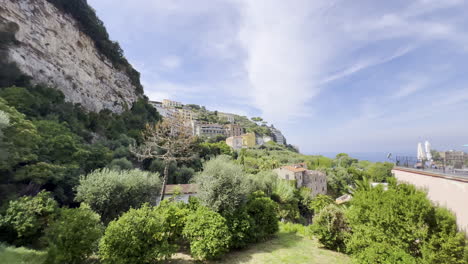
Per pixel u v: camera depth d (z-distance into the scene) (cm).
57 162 1391
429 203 447
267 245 706
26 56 2172
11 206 702
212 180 705
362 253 498
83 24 3275
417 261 424
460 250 385
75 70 2908
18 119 1164
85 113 2827
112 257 458
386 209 492
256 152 6331
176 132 1406
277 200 2080
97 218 594
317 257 596
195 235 553
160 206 688
